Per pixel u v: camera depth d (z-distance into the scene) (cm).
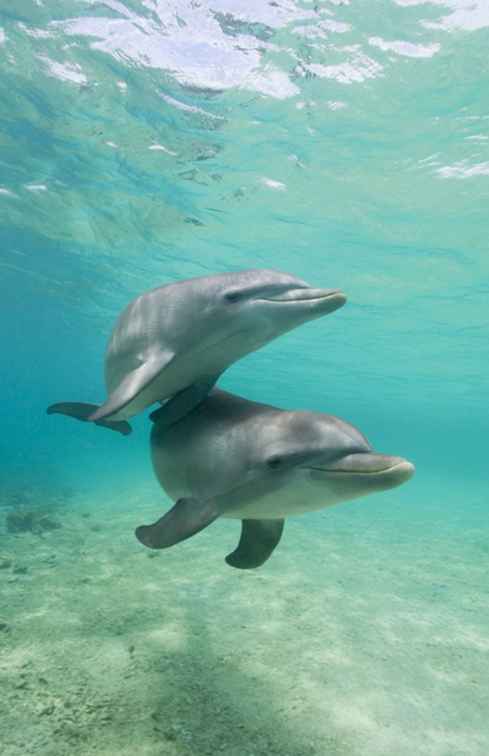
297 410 121
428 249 500
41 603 231
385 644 219
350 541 447
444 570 371
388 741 150
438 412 1922
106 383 180
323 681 180
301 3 258
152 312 148
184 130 370
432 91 301
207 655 191
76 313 1081
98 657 182
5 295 1046
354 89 308
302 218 472
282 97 323
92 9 281
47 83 346
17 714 144
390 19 261
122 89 339
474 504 884
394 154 364
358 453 104
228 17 271
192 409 138
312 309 135
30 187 511
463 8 251
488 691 187
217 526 438
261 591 271
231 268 629
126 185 467
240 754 135
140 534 121
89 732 138
